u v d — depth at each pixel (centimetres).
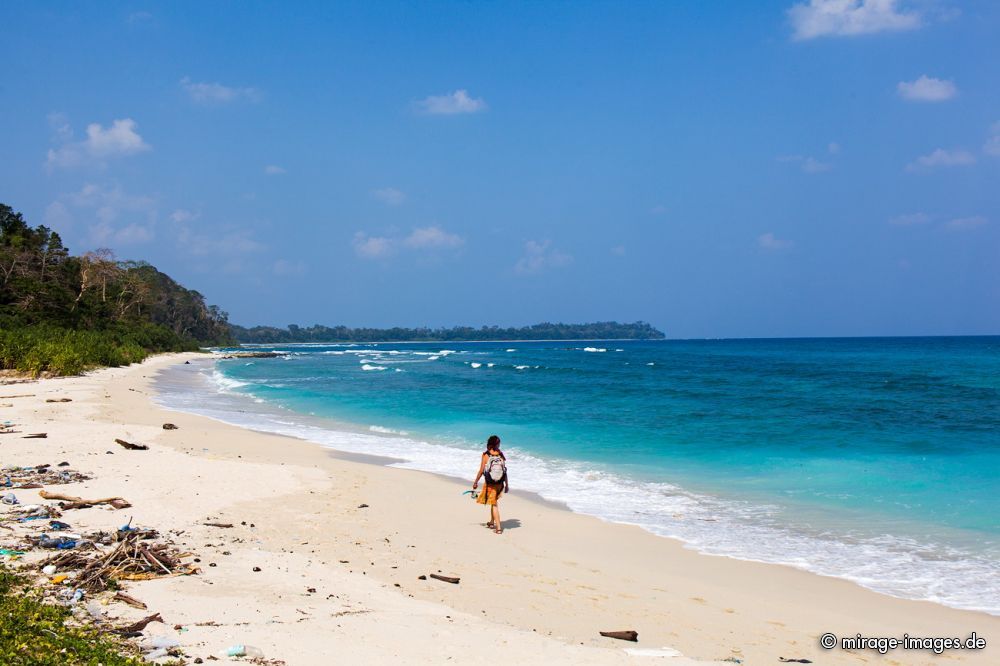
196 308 16250
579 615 821
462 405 3475
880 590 946
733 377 5384
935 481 1622
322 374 6312
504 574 970
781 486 1602
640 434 2442
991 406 3186
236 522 1145
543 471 1814
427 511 1342
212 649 606
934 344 17638
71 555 834
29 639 564
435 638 693
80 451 1733
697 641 759
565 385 4725
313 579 864
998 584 965
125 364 6359
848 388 4225
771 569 1033
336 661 608
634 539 1188
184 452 1836
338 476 1625
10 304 7138
